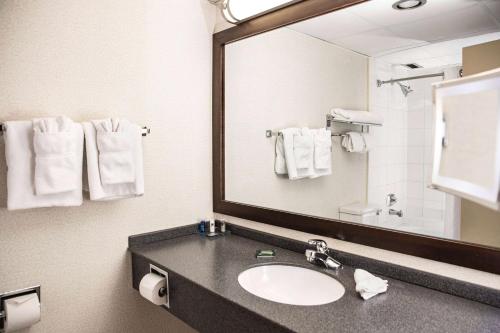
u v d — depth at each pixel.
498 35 0.99
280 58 1.57
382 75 1.24
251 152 1.73
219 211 1.91
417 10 1.14
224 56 1.84
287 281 1.38
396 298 1.08
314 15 1.40
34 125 1.24
